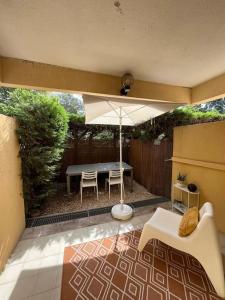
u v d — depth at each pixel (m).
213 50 1.90
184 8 1.29
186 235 1.79
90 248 2.20
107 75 2.56
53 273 1.80
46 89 2.36
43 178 3.02
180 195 3.38
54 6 1.27
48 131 3.03
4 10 1.31
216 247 1.59
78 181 5.16
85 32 1.59
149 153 4.48
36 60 2.16
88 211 3.33
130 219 2.97
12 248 2.13
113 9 1.31
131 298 1.53
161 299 1.52
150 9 1.30
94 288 1.62
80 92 2.49
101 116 3.14
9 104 2.72
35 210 3.27
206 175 2.78
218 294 1.56
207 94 2.84
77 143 5.46
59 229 2.66
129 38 1.69
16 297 1.54
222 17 1.38
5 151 2.02
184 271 1.82
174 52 1.95
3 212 1.89
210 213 1.68
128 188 4.79
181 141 3.29
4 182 1.95
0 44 1.80
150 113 3.03
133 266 1.89
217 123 2.56
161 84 2.94
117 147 5.95
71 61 2.18
